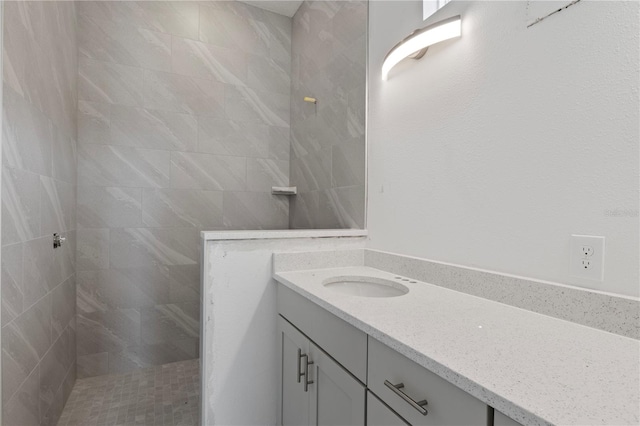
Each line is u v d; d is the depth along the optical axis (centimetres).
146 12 246
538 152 101
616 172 83
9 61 123
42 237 157
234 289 158
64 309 196
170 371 240
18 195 131
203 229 262
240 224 273
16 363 128
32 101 145
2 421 116
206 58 263
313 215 245
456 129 129
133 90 243
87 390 214
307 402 131
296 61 278
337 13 215
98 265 234
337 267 175
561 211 95
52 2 172
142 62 245
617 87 83
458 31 126
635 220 80
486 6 117
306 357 129
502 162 112
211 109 264
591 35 88
